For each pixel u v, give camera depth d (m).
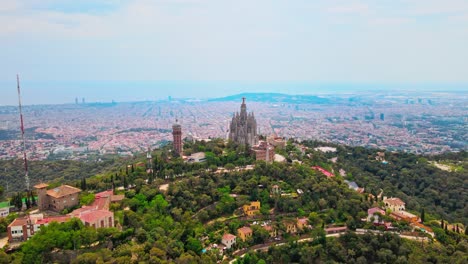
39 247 147.12
